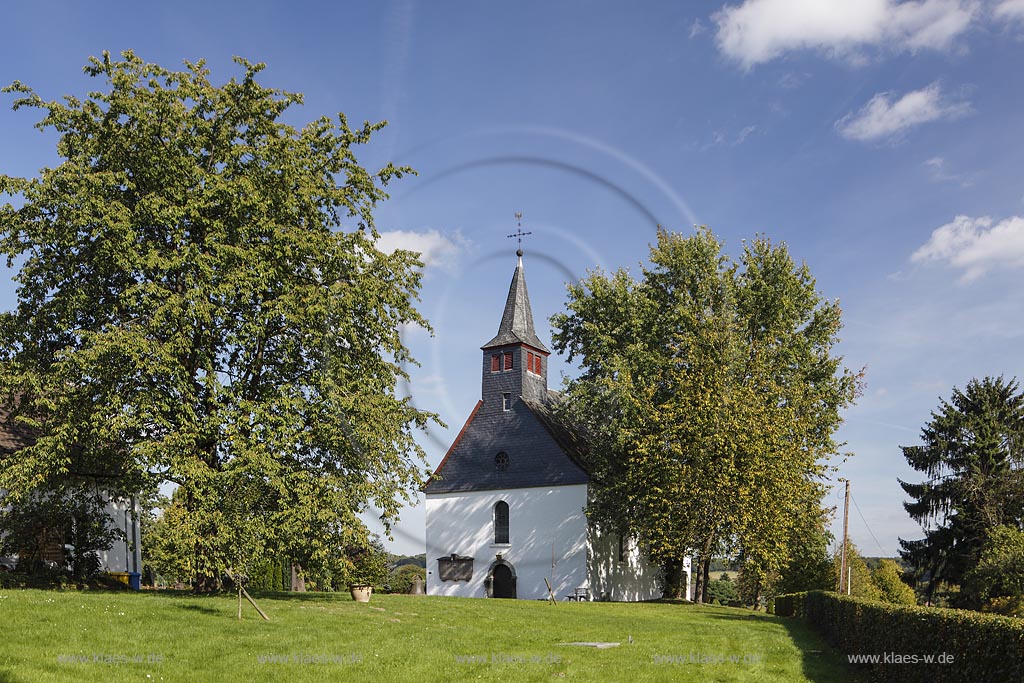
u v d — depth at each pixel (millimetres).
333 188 21125
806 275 36688
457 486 41500
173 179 18922
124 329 18141
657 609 27328
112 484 20641
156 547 19000
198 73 20609
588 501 37875
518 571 39000
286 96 21250
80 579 21266
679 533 29969
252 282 18688
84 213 17594
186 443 17703
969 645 10273
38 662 11156
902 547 46344
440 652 14297
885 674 13336
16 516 19578
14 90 19000
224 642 13594
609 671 13609
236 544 17109
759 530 29484
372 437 19266
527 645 15797
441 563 41094
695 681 13242
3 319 19422
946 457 45281
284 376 20281
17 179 17984
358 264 21016
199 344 19656
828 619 19656
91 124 19172
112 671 11289
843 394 35656
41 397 18219
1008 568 33094
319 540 18422
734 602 61219
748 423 29250
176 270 18625
